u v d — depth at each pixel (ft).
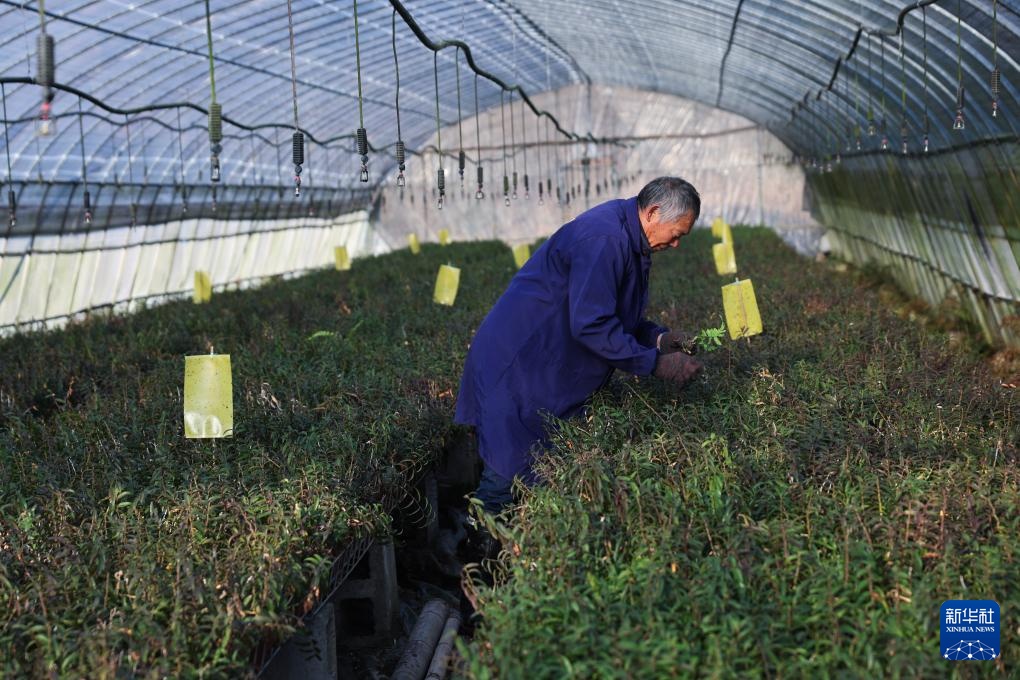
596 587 12.79
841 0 38.27
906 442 17.87
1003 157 36.04
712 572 12.53
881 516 14.07
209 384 19.40
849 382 23.31
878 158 59.11
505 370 20.10
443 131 109.70
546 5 62.13
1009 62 32.01
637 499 14.49
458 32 68.44
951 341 32.58
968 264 44.96
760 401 20.92
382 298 47.24
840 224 88.84
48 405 29.50
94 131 60.13
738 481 15.75
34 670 12.60
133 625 12.71
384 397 25.04
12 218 49.78
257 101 71.72
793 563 13.17
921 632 11.51
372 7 56.29
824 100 63.36
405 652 19.27
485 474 20.53
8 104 51.60
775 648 11.46
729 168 104.32
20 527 16.01
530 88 101.86
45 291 63.62
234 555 14.43
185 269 81.20
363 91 78.89
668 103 104.73
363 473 19.27
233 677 12.85
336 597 20.58
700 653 11.35
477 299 45.32
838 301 38.91
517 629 11.87
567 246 19.42
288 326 40.55
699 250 72.28
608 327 18.84
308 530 16.25
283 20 54.24
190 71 59.52
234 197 84.43
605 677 10.84
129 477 18.66
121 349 36.04
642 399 20.26
